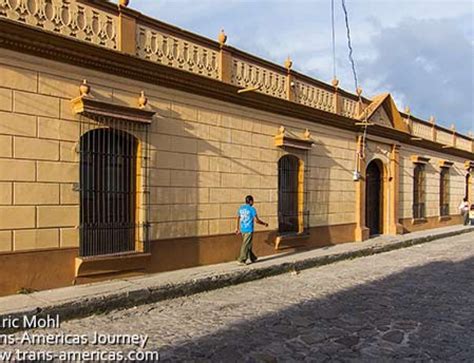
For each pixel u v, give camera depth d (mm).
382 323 7078
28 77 7660
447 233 20453
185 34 10148
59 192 8039
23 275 7590
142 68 9148
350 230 15930
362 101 16828
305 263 11938
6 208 7398
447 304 8281
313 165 14188
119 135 8992
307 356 5664
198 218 10477
